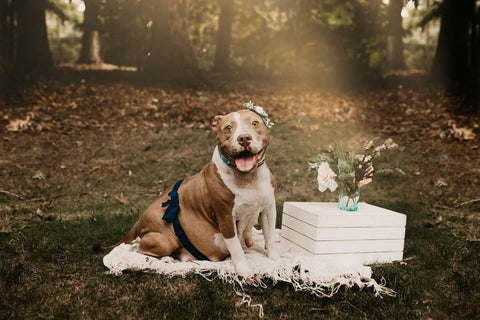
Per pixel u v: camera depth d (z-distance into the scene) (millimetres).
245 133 2535
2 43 9961
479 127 7953
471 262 3096
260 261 2912
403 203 4738
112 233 3709
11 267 2857
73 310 2336
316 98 10820
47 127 7629
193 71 11242
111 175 5664
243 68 15703
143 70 11281
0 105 8648
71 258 3125
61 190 5129
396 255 3170
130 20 12086
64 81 10797
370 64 15219
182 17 11023
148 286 2621
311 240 3018
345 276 2727
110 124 8031
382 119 8922
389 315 2357
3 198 4758
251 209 2814
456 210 4504
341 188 3191
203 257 2953
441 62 11977
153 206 3051
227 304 2436
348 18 15500
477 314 2363
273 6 16406
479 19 13422
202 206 2854
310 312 2375
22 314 2279
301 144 7035
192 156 6398
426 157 6539
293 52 15617
